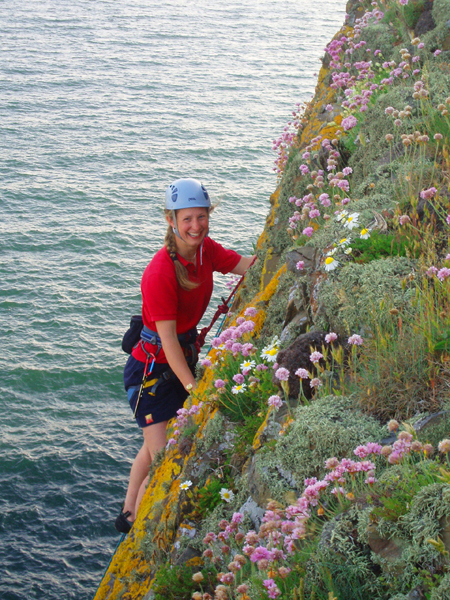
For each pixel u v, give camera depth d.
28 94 123.12
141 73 151.38
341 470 2.42
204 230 4.44
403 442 2.33
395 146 5.10
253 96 129.25
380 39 8.41
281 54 185.62
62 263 55.62
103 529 29.95
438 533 2.01
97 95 125.62
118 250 59.03
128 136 97.94
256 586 2.44
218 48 192.50
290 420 3.19
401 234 3.77
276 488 2.97
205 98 125.44
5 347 43.00
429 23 7.48
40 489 32.03
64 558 28.25
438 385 2.88
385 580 2.13
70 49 177.12
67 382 40.12
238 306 6.27
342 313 3.58
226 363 4.27
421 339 3.00
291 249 4.55
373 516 2.21
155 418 4.89
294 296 4.33
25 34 194.12
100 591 4.52
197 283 4.54
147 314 4.70
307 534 2.44
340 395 3.19
